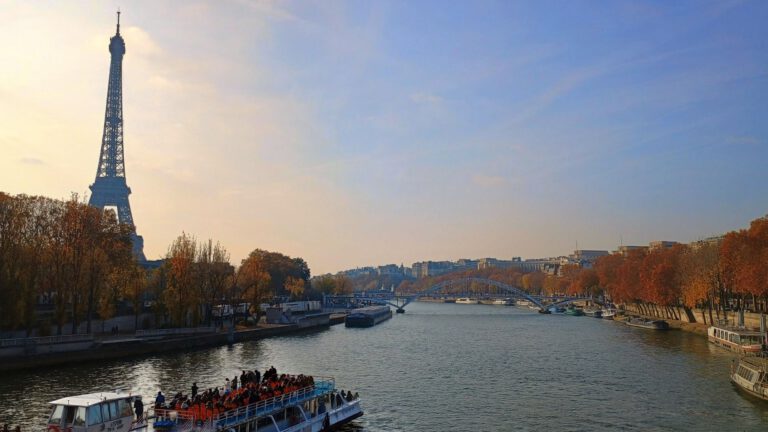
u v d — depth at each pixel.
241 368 99.12
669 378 91.88
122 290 127.06
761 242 125.62
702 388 83.50
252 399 51.78
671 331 171.88
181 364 101.25
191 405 48.31
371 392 83.25
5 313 94.56
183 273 130.50
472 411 72.31
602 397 79.62
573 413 71.25
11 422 59.91
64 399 43.47
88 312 109.12
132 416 45.62
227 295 167.75
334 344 143.75
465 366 107.75
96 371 90.19
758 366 80.44
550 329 192.00
